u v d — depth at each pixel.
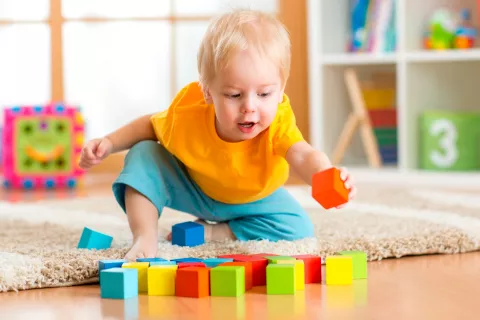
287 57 1.27
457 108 3.12
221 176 1.37
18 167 2.99
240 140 1.34
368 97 3.18
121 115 3.60
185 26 3.49
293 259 1.14
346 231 1.58
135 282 1.10
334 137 3.22
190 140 1.37
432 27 2.95
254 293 1.10
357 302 1.04
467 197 2.33
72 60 3.54
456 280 1.19
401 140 2.92
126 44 3.53
